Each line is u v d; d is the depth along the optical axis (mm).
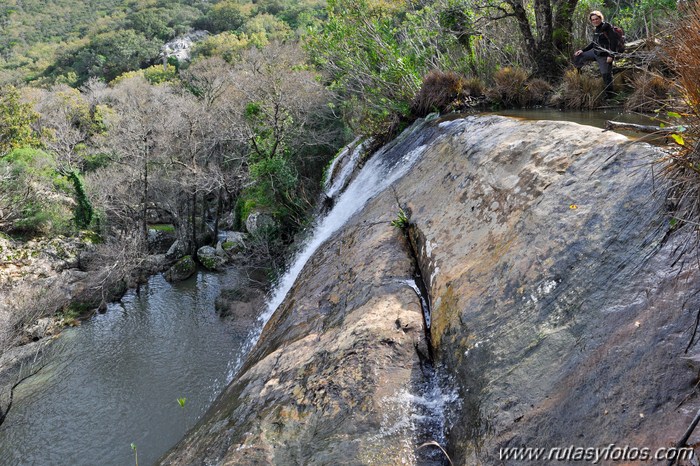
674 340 2123
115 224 26547
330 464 2766
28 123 31750
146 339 15930
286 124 21859
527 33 9828
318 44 13438
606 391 2197
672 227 2492
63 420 11977
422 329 3627
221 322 16344
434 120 8273
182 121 26312
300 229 17203
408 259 4754
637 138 3305
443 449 2633
